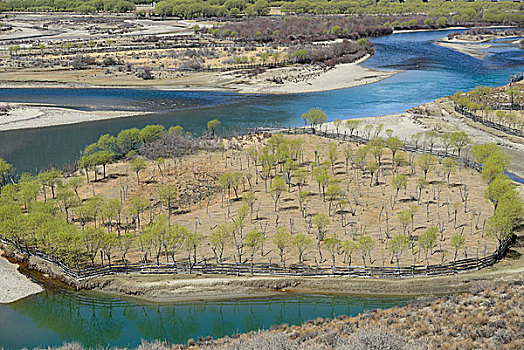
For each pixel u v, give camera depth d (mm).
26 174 83375
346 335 43781
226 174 76000
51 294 56719
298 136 104688
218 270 58406
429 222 68000
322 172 78625
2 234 65562
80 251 60750
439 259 59688
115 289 57156
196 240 59406
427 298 52156
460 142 94500
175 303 55531
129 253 62719
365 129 106562
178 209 73562
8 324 52125
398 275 57125
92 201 69000
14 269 60625
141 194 77625
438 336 42188
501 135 106000
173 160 90625
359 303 54938
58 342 49750
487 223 63719
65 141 107062
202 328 51812
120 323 53062
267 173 83250
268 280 57219
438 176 83375
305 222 68500
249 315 53719
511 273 56719
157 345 46062
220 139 102938
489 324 42812
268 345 42156
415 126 113438
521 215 65625
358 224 67812
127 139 95688
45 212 66000
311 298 55750
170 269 58781
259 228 67438
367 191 77688
